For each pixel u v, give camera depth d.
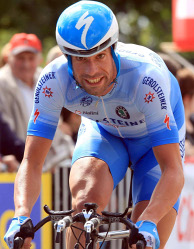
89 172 7.75
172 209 7.77
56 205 11.62
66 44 6.57
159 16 32.41
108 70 6.79
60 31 6.63
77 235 7.39
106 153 8.07
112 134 8.41
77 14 6.54
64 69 7.26
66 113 12.24
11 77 12.47
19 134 12.31
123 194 11.84
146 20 32.75
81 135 8.45
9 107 12.23
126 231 6.84
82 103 7.49
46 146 7.32
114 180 8.03
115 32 6.73
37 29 29.83
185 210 12.21
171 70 11.11
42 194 11.52
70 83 7.26
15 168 11.75
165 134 6.91
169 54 15.81
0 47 27.67
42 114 7.32
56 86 7.28
